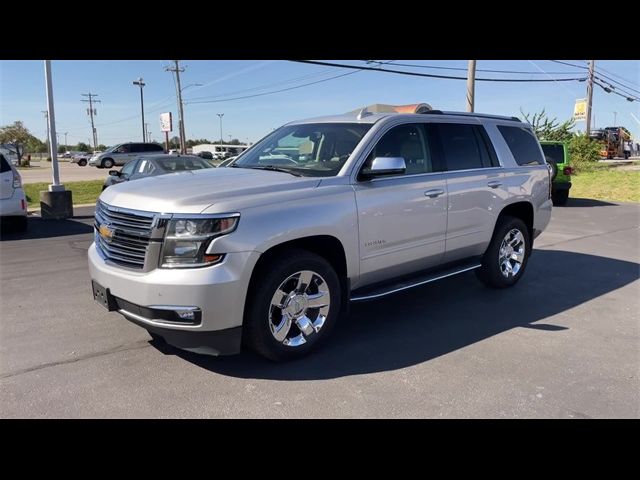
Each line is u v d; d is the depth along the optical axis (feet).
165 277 11.76
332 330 14.85
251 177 14.40
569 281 22.39
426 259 17.07
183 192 12.71
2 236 34.01
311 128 17.19
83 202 55.36
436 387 12.37
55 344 14.93
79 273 23.57
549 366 13.64
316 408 11.39
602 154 138.72
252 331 12.80
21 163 177.99
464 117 19.13
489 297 19.88
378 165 14.29
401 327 16.49
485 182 18.72
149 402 11.62
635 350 14.80
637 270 24.48
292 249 13.47
